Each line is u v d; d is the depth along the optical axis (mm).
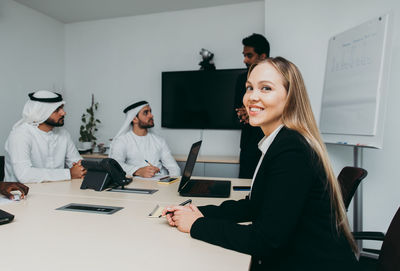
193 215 1028
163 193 1615
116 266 746
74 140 4363
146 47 4027
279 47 2895
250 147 2619
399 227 1004
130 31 4090
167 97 3838
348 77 2373
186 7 3789
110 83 4191
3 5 3404
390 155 2465
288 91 951
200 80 3711
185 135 3875
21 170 1973
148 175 2127
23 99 3689
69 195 1543
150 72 4016
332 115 2529
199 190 1649
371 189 2557
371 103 2113
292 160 830
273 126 1030
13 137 2113
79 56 4320
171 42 3922
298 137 878
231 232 867
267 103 947
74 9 3850
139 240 922
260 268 918
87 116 4289
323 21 2752
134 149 2801
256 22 3607
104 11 3924
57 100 2248
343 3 2658
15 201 1396
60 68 4281
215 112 3684
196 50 3824
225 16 3707
